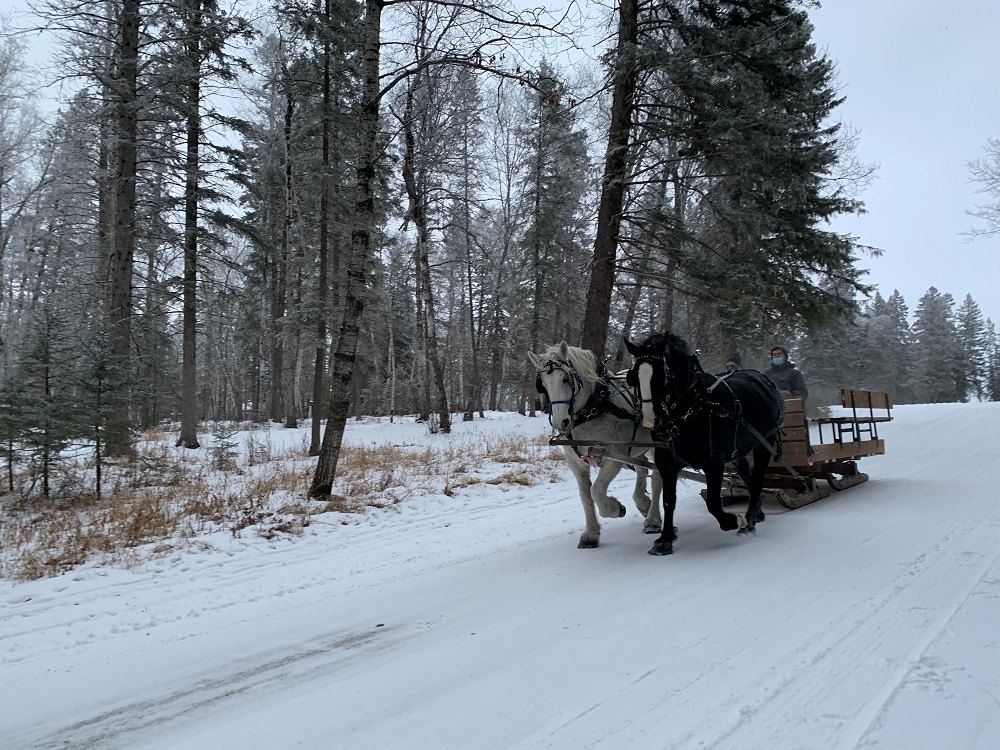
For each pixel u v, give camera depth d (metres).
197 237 18.02
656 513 7.60
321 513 9.42
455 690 3.58
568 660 3.90
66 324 11.54
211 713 3.53
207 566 7.21
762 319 16.45
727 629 4.26
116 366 11.23
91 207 21.12
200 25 16.73
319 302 20.31
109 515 9.40
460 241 29.50
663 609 4.75
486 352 42.47
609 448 6.59
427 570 6.62
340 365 10.55
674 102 13.50
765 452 7.35
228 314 25.64
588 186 16.81
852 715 3.02
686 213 18.73
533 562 6.57
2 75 21.20
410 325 40.16
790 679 3.45
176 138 17.50
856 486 10.09
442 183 23.61
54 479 11.34
